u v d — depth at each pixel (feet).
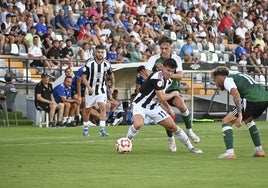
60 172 63.62
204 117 162.20
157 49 169.37
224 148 89.30
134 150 85.81
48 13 174.40
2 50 158.71
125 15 188.34
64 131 122.11
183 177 60.90
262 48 221.46
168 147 90.22
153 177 60.80
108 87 142.72
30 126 137.49
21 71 156.25
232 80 75.77
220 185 56.39
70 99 137.49
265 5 247.29
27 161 72.18
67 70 137.39
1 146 90.02
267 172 64.64
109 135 112.88
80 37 173.17
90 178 59.88
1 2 166.30
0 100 136.87
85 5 187.32
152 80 81.10
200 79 172.14
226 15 223.71
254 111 76.74
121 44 173.68
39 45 160.35
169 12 204.64
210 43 206.80
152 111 82.23
